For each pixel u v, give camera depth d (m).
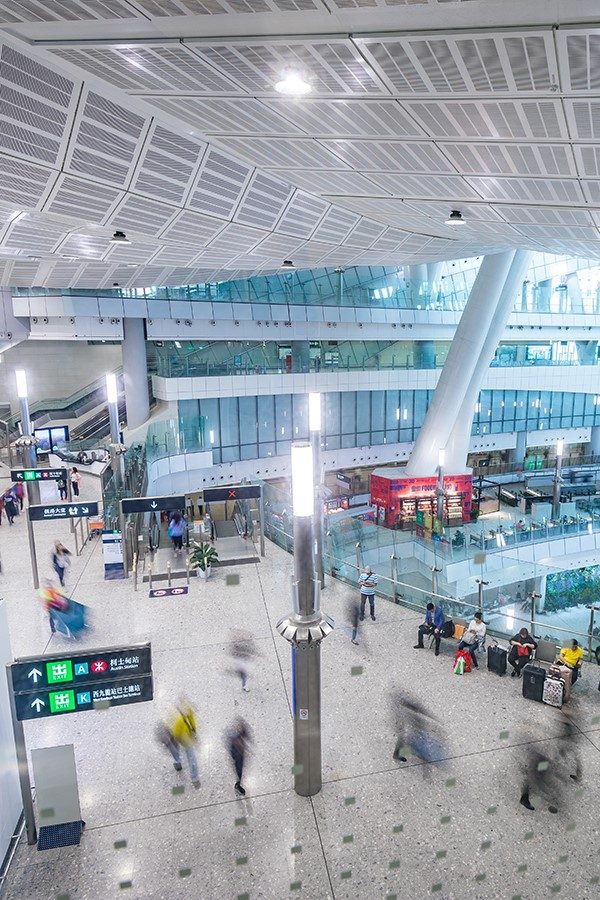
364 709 8.51
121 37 4.12
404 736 7.93
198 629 10.84
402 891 5.74
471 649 9.54
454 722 8.23
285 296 28.11
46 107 5.75
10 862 6.10
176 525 15.47
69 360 29.88
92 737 7.96
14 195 7.78
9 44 4.69
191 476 26.48
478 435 36.34
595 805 6.77
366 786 7.08
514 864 6.03
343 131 5.84
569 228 9.05
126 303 23.83
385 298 30.62
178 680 9.21
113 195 8.26
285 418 30.44
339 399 31.50
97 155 6.96
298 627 6.56
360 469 35.88
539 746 7.73
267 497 17.53
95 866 6.05
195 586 12.85
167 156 7.45
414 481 26.00
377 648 10.26
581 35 3.30
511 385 33.00
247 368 27.41
